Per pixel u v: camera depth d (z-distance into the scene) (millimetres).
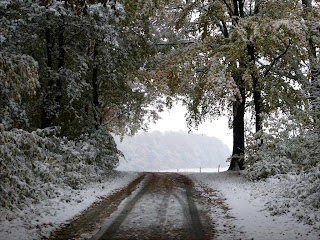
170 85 18797
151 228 8453
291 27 14109
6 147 10258
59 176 13977
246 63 16922
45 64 17000
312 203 9578
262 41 15414
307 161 12008
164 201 12031
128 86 24797
